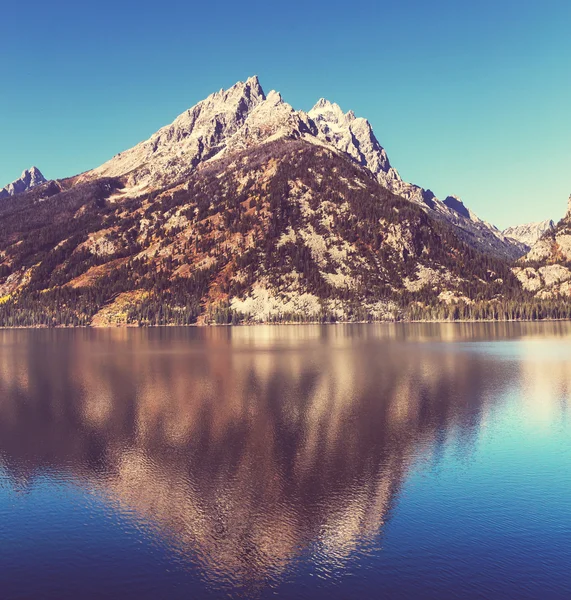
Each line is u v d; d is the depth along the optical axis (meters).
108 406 67.50
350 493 37.12
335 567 27.67
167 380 90.81
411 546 29.72
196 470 42.03
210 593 25.55
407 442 49.75
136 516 33.78
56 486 38.94
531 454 46.12
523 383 85.31
